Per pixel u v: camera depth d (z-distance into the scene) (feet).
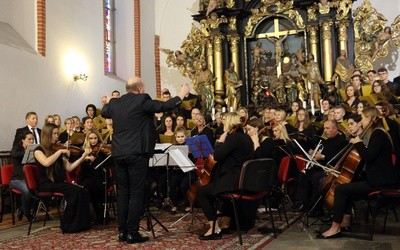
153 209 29.04
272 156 22.90
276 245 17.69
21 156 26.04
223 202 20.70
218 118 34.45
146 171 19.01
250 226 20.53
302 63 45.88
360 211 26.63
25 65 35.53
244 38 49.80
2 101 32.91
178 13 56.49
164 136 29.94
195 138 22.03
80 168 24.71
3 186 26.96
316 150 22.76
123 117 18.81
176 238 19.48
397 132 20.42
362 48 45.03
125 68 53.57
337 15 45.47
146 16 56.13
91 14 45.83
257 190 18.22
